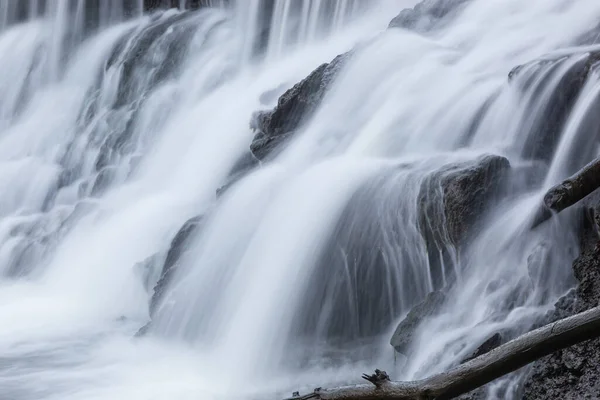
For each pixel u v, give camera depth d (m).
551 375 10.99
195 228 18.97
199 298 17.52
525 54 19.62
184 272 18.20
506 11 22.08
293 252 16.39
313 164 18.78
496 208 14.40
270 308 16.20
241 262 17.30
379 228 15.54
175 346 17.38
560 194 10.12
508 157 16.12
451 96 18.50
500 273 13.48
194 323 17.38
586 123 14.91
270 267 16.62
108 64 33.72
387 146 18.36
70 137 31.84
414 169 16.02
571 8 20.97
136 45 33.44
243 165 23.59
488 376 6.55
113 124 30.17
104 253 22.44
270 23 31.39
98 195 28.12
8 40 37.09
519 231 13.61
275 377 15.49
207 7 34.91
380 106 19.62
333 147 19.27
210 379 15.96
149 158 26.70
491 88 18.02
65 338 18.62
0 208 29.23
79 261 22.86
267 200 17.89
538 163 15.48
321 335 15.68
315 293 15.82
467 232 14.12
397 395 6.64
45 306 21.08
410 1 28.70
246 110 25.80
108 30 35.53
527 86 16.42
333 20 29.58
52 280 22.91
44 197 29.17
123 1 36.31
